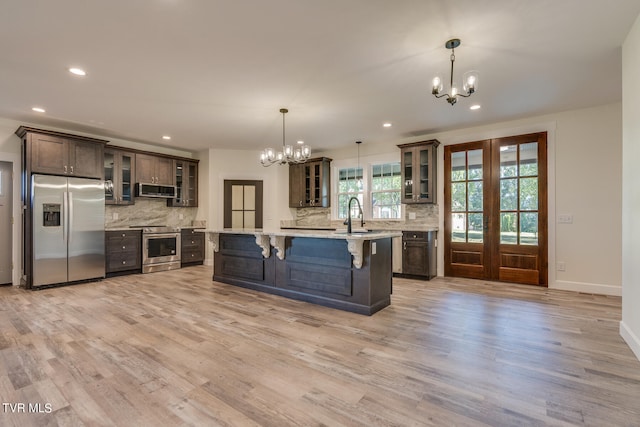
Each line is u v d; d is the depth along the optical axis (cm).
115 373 204
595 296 397
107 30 239
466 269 512
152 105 397
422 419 160
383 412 166
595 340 258
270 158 418
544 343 252
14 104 391
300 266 380
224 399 177
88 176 482
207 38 251
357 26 236
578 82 338
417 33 245
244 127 502
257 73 312
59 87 342
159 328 285
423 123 482
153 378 198
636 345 231
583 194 423
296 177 701
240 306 354
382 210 617
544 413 164
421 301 376
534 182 456
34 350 237
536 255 455
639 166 230
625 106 256
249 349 241
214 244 477
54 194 443
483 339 261
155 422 157
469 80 242
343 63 292
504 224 480
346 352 237
